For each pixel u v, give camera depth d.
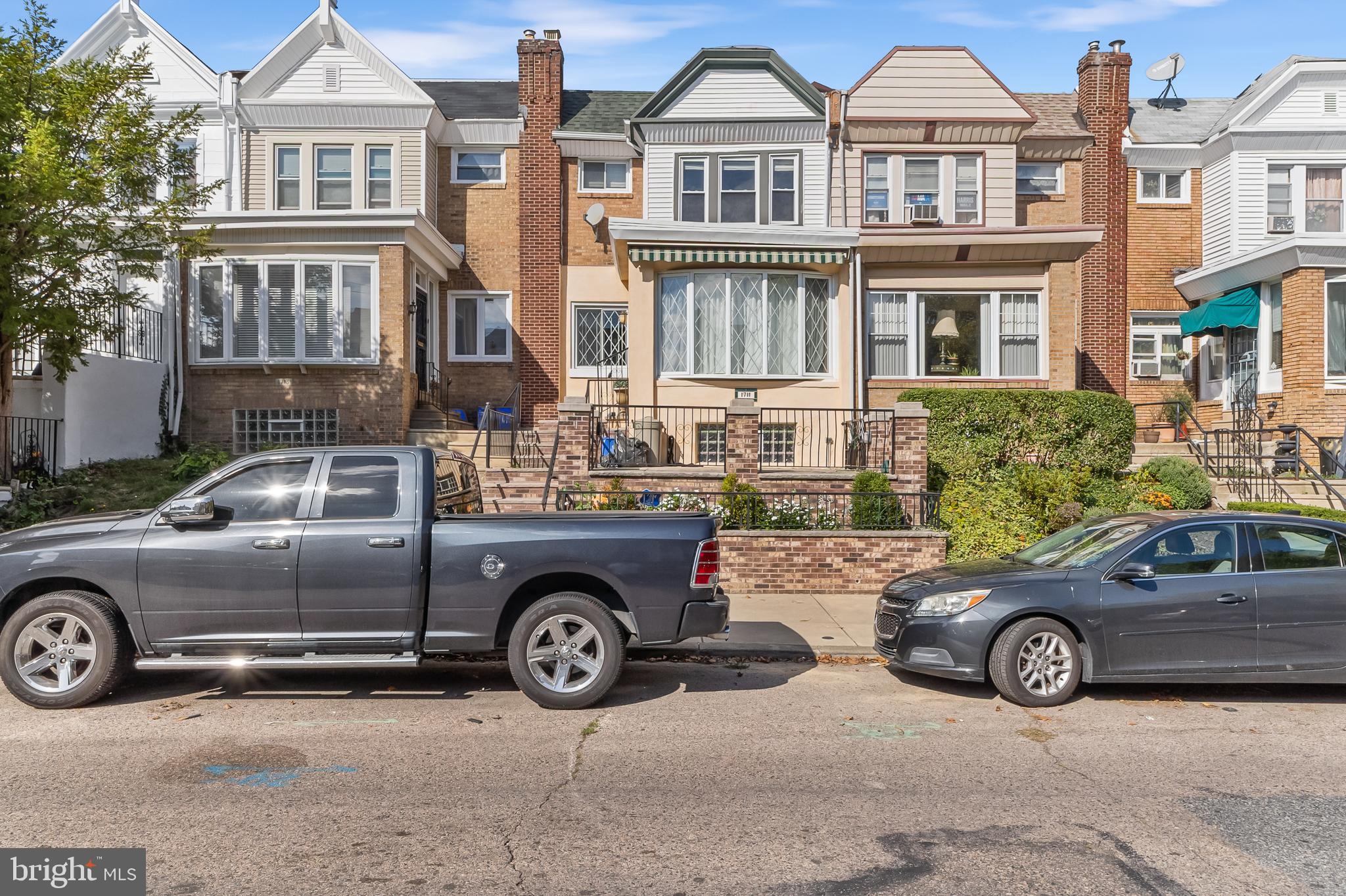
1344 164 19.75
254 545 6.45
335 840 4.25
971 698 7.05
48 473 13.38
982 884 3.85
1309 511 12.36
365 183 18.97
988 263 16.62
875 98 18.64
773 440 16.28
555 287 19.70
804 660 8.35
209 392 16.14
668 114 18.91
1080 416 14.41
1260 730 6.23
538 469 13.93
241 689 7.12
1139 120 22.05
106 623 6.45
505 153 19.97
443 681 7.40
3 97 11.48
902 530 11.30
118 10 18.69
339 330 16.06
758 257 16.12
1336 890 3.82
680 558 6.71
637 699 6.95
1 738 5.78
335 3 19.14
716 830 4.41
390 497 6.68
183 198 13.68
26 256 11.84
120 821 4.46
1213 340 19.98
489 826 4.43
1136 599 6.82
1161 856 4.15
